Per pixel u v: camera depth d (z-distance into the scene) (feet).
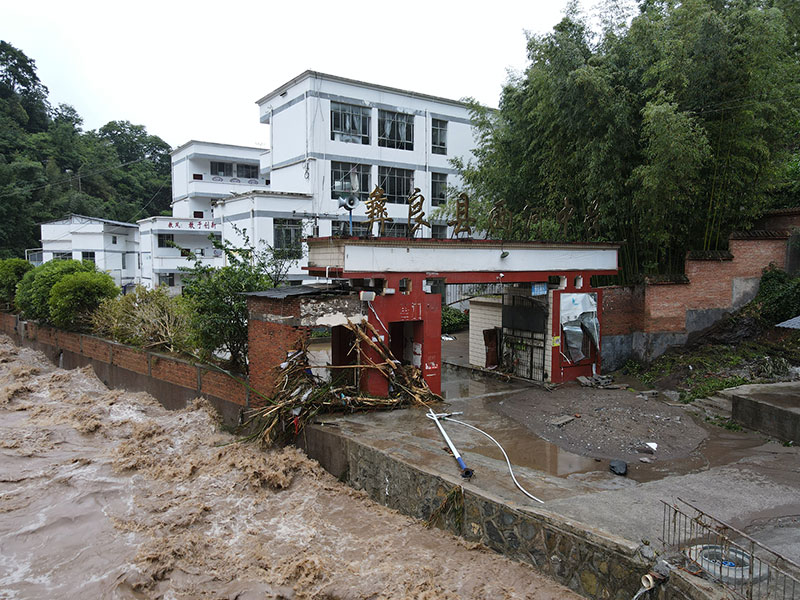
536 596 19.83
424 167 92.68
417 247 38.50
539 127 53.36
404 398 38.09
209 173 123.03
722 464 28.50
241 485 31.24
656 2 50.44
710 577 16.53
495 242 41.86
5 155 154.30
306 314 34.37
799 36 50.24
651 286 47.11
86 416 46.03
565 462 29.14
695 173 43.27
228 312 42.45
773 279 49.24
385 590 21.06
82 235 134.72
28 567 23.95
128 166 194.39
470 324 56.13
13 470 34.88
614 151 46.03
